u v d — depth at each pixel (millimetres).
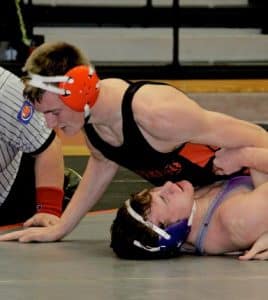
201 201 3865
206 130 3578
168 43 12820
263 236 3754
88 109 3527
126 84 3645
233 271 3521
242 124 3670
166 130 3516
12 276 3447
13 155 4441
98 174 4070
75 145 8312
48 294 3156
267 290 3203
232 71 11164
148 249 3725
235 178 3877
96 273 3504
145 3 13070
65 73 3455
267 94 10586
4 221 4801
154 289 3221
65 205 4883
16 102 4141
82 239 4266
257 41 12867
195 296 3113
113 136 3678
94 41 12719
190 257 3842
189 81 11008
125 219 3752
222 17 12758
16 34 10633
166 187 3762
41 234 4172
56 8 12508
